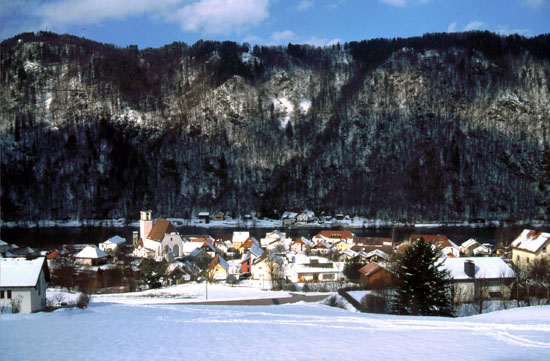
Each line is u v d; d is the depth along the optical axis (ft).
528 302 194.80
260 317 147.02
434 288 166.81
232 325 125.70
